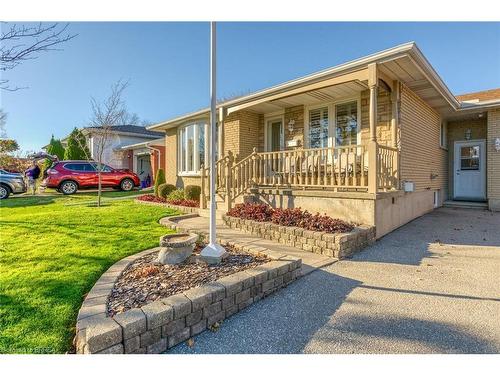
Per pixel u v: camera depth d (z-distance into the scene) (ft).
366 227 18.34
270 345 7.96
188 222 23.16
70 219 22.53
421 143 28.58
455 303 10.29
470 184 37.27
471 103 31.91
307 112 31.32
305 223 18.10
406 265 14.37
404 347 7.85
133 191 51.83
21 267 12.23
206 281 10.30
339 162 21.33
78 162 47.96
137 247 15.19
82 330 7.10
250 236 19.40
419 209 28.32
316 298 10.73
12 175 41.86
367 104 26.35
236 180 26.71
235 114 34.86
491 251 16.71
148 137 73.26
